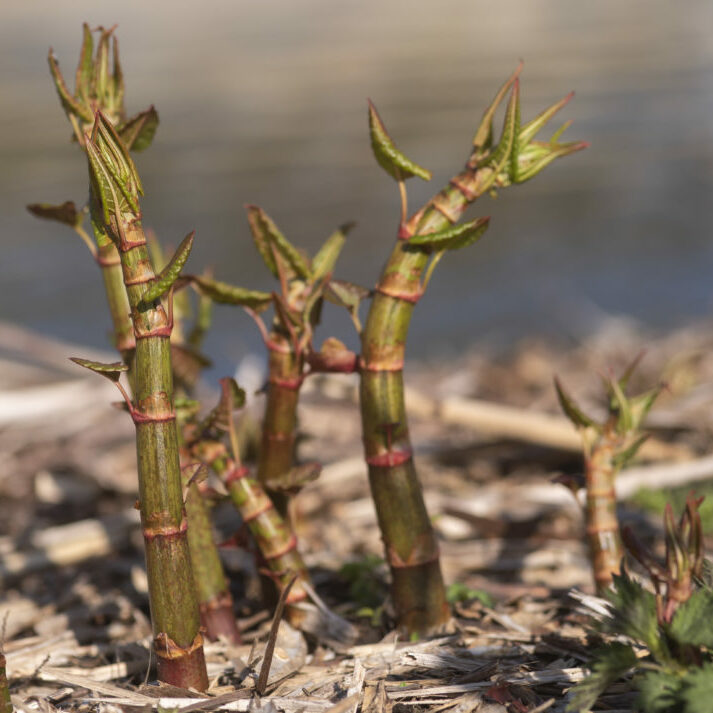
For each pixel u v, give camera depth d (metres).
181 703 2.20
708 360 6.96
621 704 2.21
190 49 33.56
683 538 1.98
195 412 2.63
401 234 2.44
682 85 24.27
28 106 20.95
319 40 36.91
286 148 17.34
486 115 2.42
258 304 2.68
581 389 6.78
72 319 10.22
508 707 2.25
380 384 2.50
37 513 5.04
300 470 2.71
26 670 2.75
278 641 2.68
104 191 1.99
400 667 2.49
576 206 15.10
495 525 4.13
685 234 13.28
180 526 2.15
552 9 51.56
